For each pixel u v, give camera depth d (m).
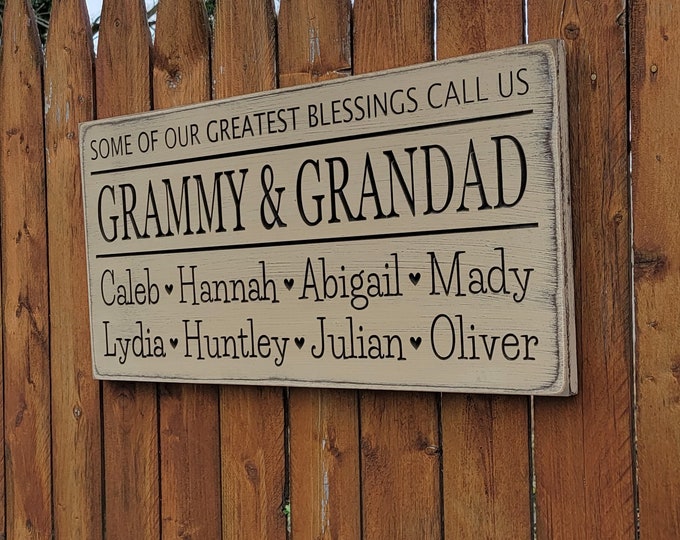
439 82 1.59
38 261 2.24
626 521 1.47
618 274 1.48
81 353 2.16
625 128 1.47
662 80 1.44
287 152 1.77
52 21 2.21
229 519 1.93
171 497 2.02
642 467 1.46
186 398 1.99
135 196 1.98
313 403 1.81
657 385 1.45
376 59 1.73
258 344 1.80
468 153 1.56
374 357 1.66
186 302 1.91
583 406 1.51
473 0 1.62
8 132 2.29
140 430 2.06
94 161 2.04
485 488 1.61
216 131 1.86
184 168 1.91
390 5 1.71
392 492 1.72
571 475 1.52
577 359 1.51
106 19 2.11
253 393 1.89
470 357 1.56
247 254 1.82
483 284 1.55
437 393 1.67
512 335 1.52
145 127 1.96
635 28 1.46
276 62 1.86
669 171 1.44
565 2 1.52
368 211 1.67
